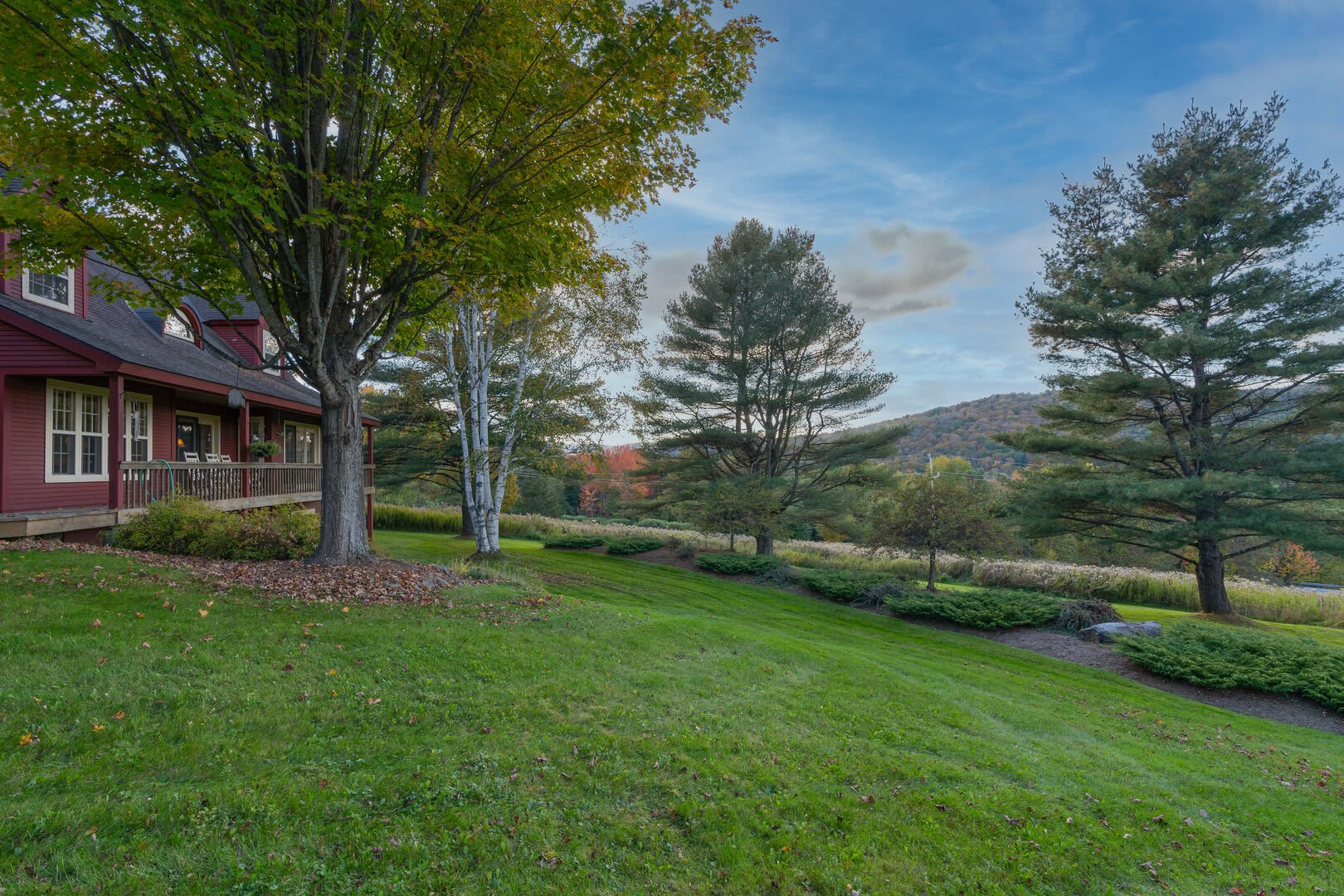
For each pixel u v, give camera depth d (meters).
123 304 14.77
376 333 11.39
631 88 8.44
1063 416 19.06
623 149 9.19
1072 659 12.51
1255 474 15.52
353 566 9.43
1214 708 9.82
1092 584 20.55
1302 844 4.95
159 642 5.73
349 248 7.91
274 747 4.25
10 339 10.48
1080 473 18.72
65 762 3.82
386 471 30.62
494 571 13.00
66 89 7.06
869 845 4.03
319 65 7.97
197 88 7.25
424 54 8.33
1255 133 16.41
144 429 13.99
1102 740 7.14
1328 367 15.34
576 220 10.39
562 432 18.12
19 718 4.19
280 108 7.58
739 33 8.50
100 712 4.41
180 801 3.48
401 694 5.35
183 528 10.22
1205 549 17.03
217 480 13.67
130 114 7.39
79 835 3.13
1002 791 5.07
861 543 19.09
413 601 8.40
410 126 8.58
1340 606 18.03
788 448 24.86
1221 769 6.60
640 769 4.57
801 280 21.84
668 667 7.18
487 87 8.45
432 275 9.91
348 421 9.67
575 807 3.99
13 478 10.64
